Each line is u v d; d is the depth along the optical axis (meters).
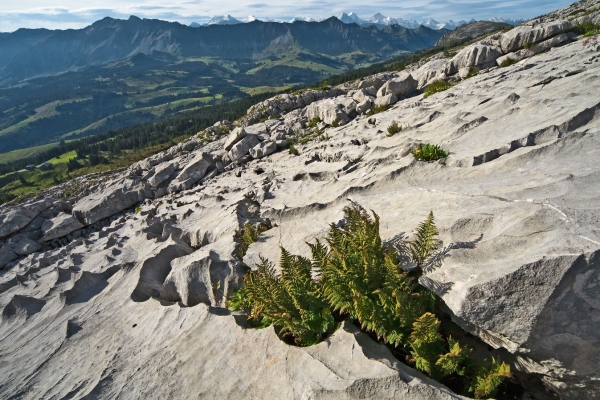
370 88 34.41
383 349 5.86
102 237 23.53
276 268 8.97
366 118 27.38
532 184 7.83
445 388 5.06
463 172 10.25
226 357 6.99
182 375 7.11
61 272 16.64
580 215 5.99
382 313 5.96
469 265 5.95
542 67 21.47
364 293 6.37
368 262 6.41
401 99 30.59
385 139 17.42
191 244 15.03
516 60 29.94
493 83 21.38
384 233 8.30
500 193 7.96
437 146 12.27
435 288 5.95
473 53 32.00
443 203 8.51
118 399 7.18
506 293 5.20
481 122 13.62
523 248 5.87
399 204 9.62
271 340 6.77
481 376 5.24
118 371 8.03
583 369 4.96
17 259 28.27
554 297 4.98
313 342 6.63
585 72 14.80
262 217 13.16
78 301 12.76
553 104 12.17
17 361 10.32
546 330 5.00
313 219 10.99
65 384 8.50
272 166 24.39
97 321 10.74
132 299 11.10
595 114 10.21
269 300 7.14
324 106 32.88
